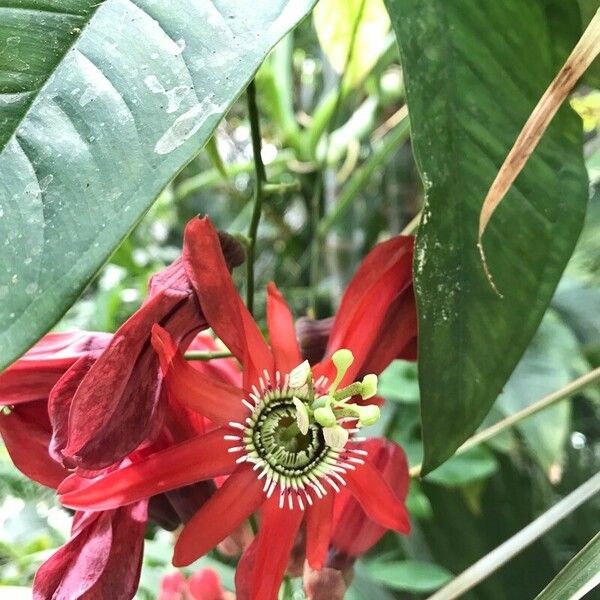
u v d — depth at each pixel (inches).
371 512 7.1
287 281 23.6
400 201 17.5
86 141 4.4
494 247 6.5
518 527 15.3
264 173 7.9
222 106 4.5
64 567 6.4
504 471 15.6
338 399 6.9
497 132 6.4
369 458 7.5
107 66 4.5
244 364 6.7
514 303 6.5
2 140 4.3
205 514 6.6
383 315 7.1
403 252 7.1
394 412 14.5
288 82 16.1
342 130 16.7
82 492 6.0
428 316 6.2
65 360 6.4
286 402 7.0
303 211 23.3
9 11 4.5
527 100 6.6
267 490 6.8
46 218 4.2
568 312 16.4
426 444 6.3
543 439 13.6
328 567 7.7
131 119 4.4
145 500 6.7
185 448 6.4
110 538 6.3
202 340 8.3
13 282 4.1
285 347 7.0
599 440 17.8
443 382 6.3
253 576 6.7
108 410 5.7
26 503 14.6
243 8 4.7
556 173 6.9
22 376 6.3
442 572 12.9
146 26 4.6
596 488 8.4
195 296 6.3
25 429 6.7
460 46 6.2
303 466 7.0
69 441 5.5
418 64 6.0
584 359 14.9
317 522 7.1
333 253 18.4
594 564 6.3
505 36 6.5
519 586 15.0
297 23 4.7
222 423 6.6
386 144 14.3
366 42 12.7
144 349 6.0
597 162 12.8
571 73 5.5
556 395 10.1
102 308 17.9
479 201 6.3
